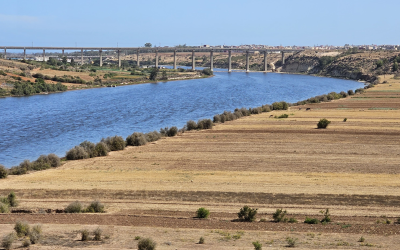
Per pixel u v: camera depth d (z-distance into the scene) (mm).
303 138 69312
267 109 104188
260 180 46188
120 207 38469
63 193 42812
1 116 107125
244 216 34844
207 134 74500
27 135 82438
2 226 32375
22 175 50125
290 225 33125
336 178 46562
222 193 41969
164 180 46750
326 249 27359
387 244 28469
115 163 55312
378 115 93312
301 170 50188
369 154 57781
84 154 58906
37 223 33344
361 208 37406
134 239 29547
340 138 68812
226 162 54656
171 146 65188
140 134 68688
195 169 51438
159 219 34625
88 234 30031
